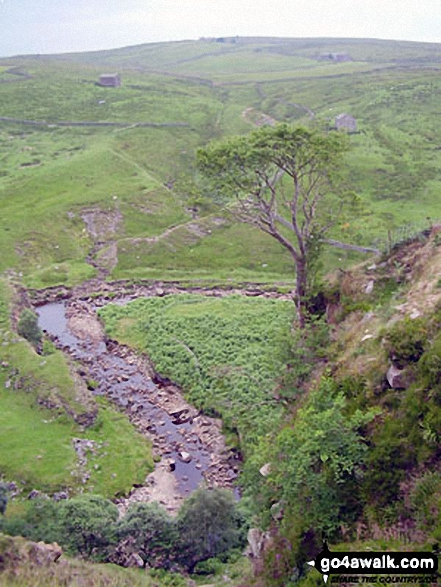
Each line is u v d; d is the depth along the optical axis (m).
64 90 170.62
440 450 16.97
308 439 18.28
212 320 55.81
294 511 18.84
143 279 72.56
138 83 187.00
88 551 26.64
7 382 45.03
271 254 77.62
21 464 35.66
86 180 100.69
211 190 41.31
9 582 20.22
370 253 65.75
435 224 30.44
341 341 25.53
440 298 21.38
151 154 117.94
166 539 27.34
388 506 16.83
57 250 80.06
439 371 18.03
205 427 41.41
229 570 25.36
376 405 19.55
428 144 114.62
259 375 44.56
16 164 110.38
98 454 38.12
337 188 44.09
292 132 37.69
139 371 50.28
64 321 61.75
